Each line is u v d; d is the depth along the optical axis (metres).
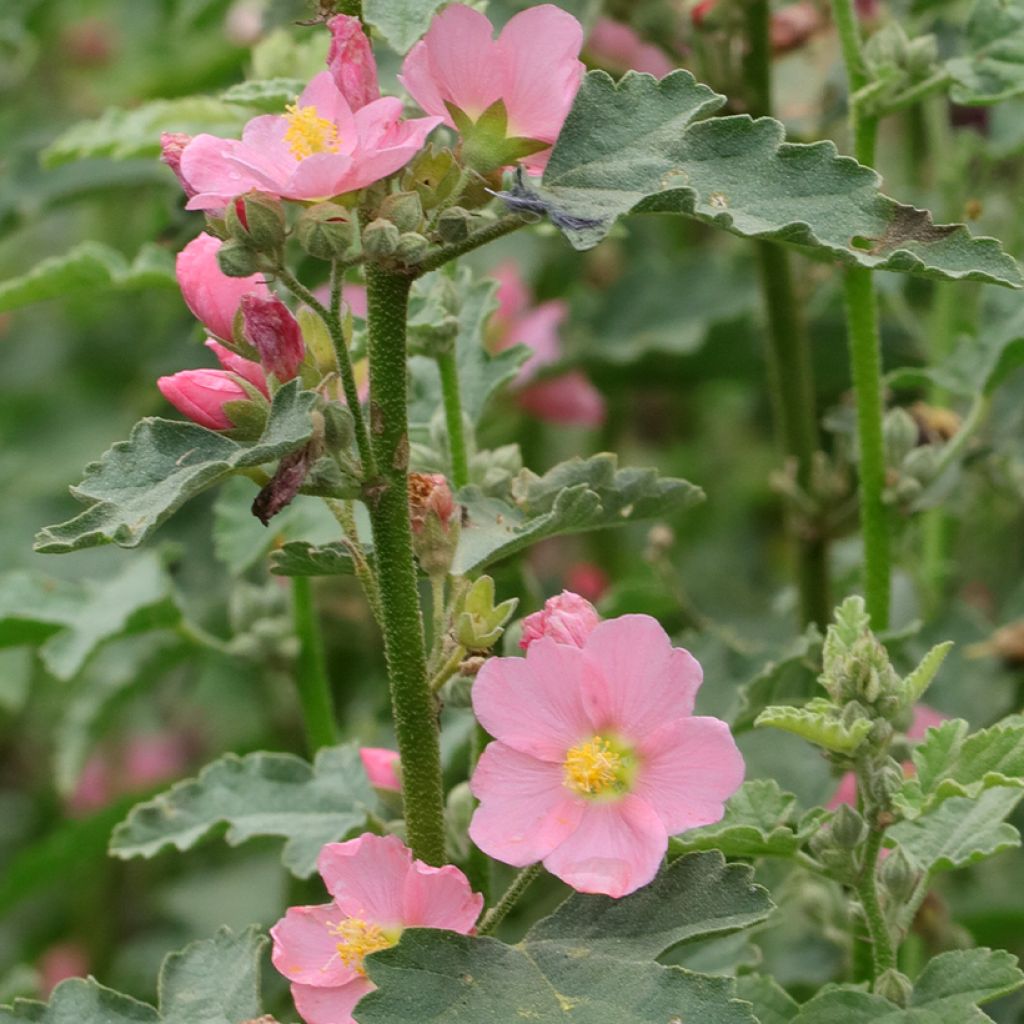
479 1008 1.64
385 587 1.67
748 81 1.98
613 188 1.64
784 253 2.00
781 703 1.85
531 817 1.66
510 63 1.65
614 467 1.75
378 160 1.64
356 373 1.78
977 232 2.04
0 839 2.71
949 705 1.96
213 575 2.36
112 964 2.51
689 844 1.70
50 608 1.97
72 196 2.23
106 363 2.79
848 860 1.71
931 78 1.87
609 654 1.66
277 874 2.46
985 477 2.01
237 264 1.65
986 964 1.69
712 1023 1.63
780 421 2.02
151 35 2.90
